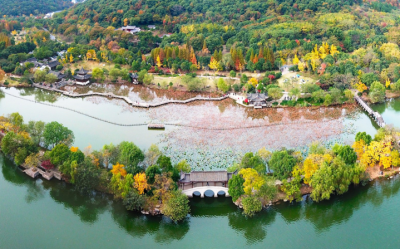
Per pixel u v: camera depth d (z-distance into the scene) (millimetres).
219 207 172250
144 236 160250
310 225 163375
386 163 184750
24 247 152500
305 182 172625
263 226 163750
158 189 163750
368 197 176500
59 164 185250
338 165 171625
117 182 168250
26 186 187500
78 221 167125
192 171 172750
